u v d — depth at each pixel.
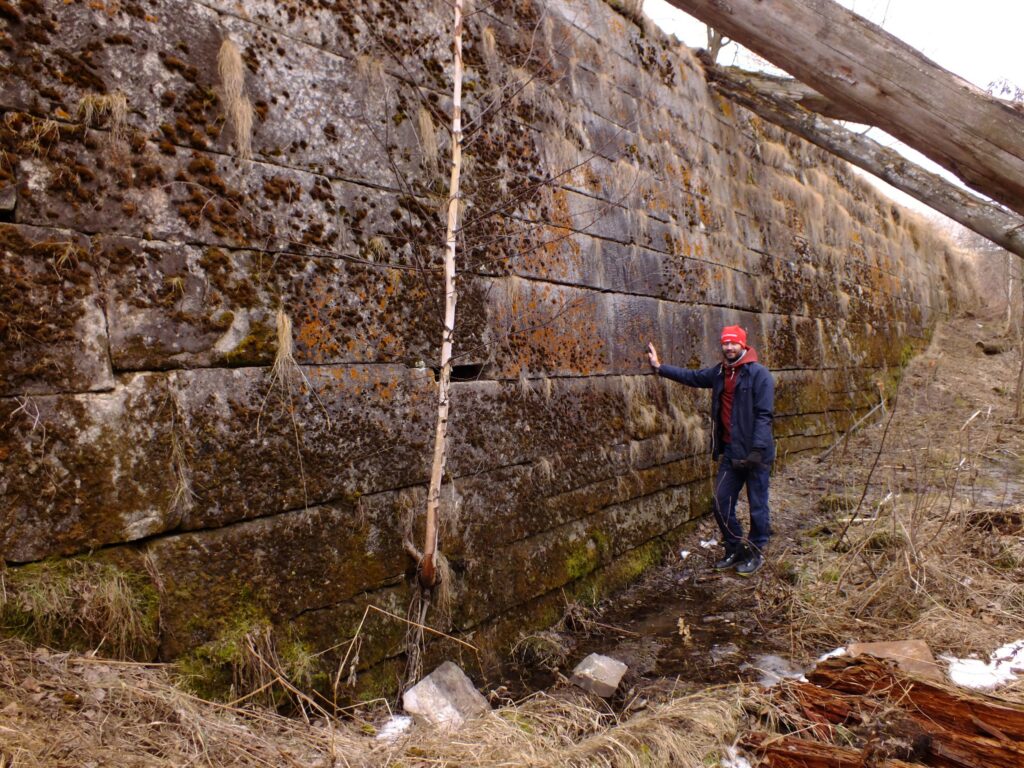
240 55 3.01
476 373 4.20
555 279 4.80
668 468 6.05
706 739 2.99
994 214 5.70
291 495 3.09
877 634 4.15
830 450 8.67
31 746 1.91
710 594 5.20
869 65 3.94
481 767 2.56
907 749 2.76
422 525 3.67
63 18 2.50
